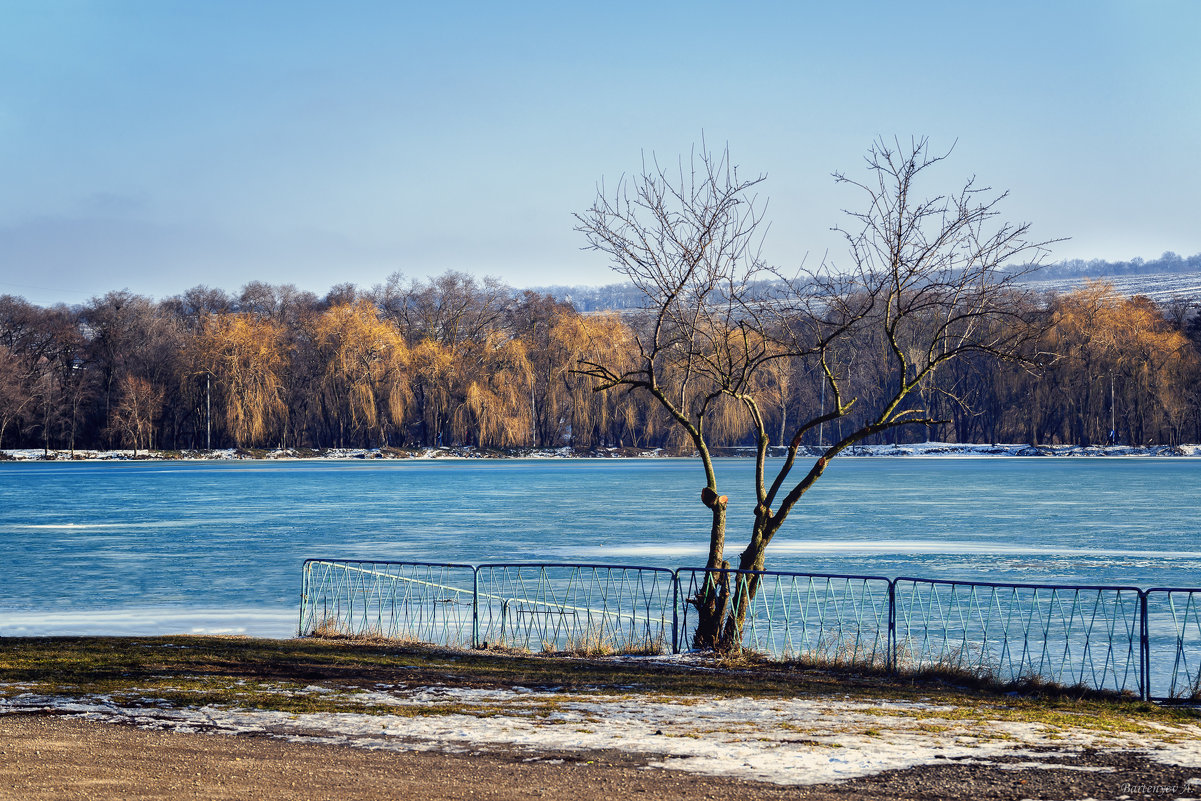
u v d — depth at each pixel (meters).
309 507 57.12
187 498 64.44
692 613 23.66
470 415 112.56
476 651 17.75
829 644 19.78
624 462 117.69
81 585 29.12
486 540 40.38
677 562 33.12
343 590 27.81
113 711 11.36
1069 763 9.58
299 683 13.44
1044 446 116.31
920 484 74.62
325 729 10.68
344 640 18.97
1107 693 14.09
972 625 22.53
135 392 113.50
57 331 119.69
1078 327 107.31
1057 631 21.77
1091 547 36.78
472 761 9.50
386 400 110.69
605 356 111.38
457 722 11.09
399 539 40.88
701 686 13.96
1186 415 114.00
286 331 120.25
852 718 11.68
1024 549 36.31
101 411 120.38
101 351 118.75
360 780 8.81
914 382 18.73
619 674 14.91
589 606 24.81
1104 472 89.50
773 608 24.41
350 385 110.12
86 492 70.00
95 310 119.56
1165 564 32.28
